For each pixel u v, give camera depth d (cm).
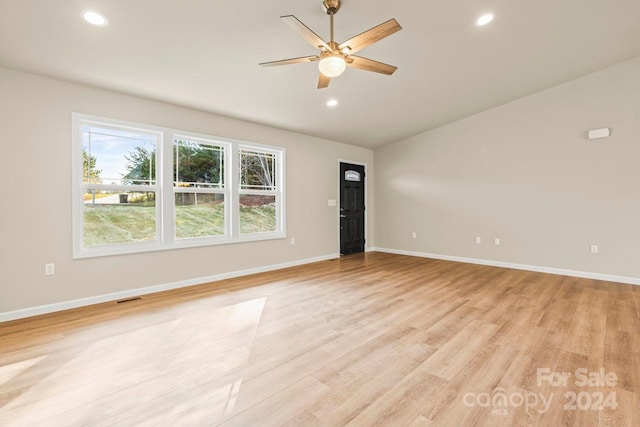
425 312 301
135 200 363
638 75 387
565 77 422
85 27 234
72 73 297
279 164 512
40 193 296
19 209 286
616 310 301
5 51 256
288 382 187
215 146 434
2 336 249
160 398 172
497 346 230
